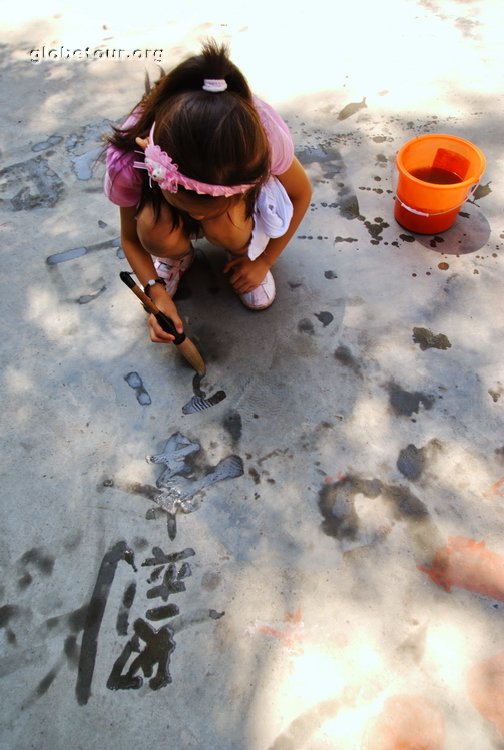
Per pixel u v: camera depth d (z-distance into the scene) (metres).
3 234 1.57
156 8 2.38
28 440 1.20
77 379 1.29
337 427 1.19
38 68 2.12
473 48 2.04
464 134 1.75
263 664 0.95
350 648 0.96
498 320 1.34
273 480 1.13
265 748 0.89
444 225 1.48
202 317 1.38
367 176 1.65
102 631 0.99
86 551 1.07
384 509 1.09
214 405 1.24
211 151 0.81
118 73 2.08
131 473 1.15
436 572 1.03
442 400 1.22
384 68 1.99
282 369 1.28
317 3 2.31
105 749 0.89
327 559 1.04
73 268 1.49
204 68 0.82
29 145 1.82
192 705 0.92
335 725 0.90
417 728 0.89
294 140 1.76
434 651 0.95
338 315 1.37
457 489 1.11
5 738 0.91
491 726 0.89
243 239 1.21
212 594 1.01
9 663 0.97
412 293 1.40
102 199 1.65
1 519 1.10
